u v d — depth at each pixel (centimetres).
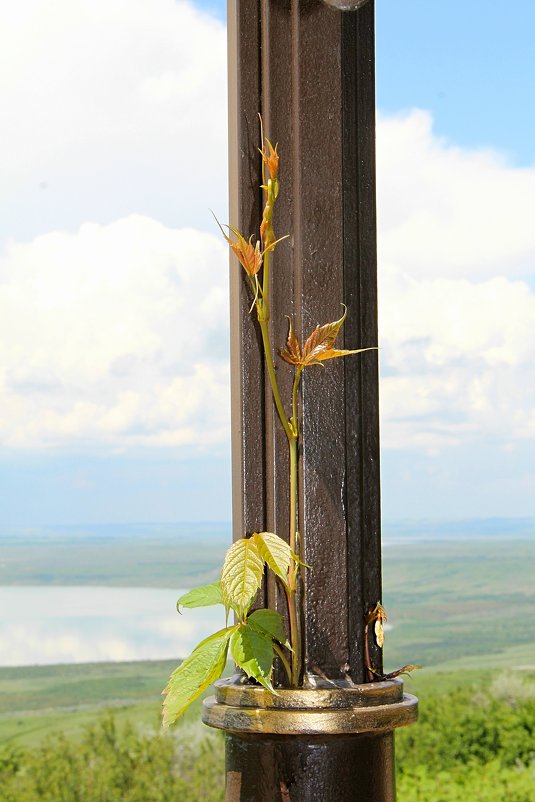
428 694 413
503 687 411
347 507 97
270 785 92
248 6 100
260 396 99
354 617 97
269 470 98
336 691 91
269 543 91
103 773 383
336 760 91
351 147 100
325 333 94
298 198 98
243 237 99
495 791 367
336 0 97
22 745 397
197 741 389
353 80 101
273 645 93
